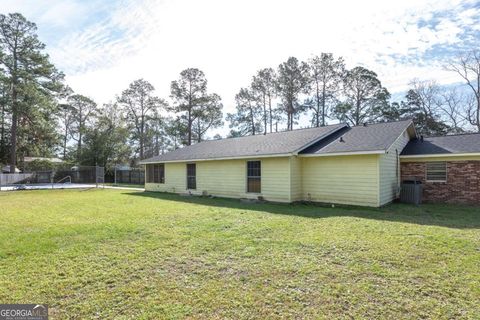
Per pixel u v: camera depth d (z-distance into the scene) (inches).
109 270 162.4
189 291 136.0
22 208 409.1
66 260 179.0
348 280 146.0
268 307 120.6
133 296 131.6
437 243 207.3
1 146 1164.5
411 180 452.1
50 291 136.9
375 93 1187.3
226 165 549.3
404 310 117.6
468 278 147.3
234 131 1466.5
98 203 460.8
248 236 232.8
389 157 434.9
